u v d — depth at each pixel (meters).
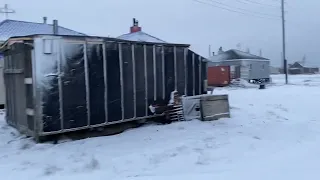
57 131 8.72
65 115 8.87
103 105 9.75
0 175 6.16
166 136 9.46
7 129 10.51
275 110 15.24
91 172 6.30
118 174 6.18
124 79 10.35
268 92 27.38
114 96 10.05
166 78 11.78
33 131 8.75
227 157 7.34
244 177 5.86
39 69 8.44
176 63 12.17
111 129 10.34
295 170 6.25
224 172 6.20
